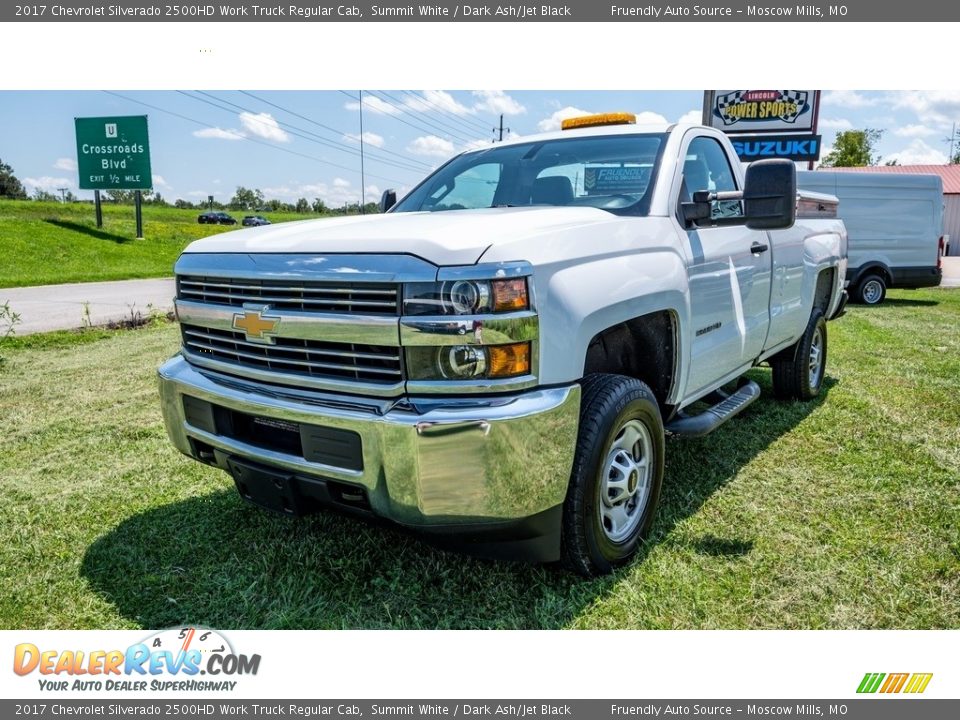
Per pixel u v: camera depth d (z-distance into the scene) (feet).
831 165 211.20
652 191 10.40
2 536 10.32
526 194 11.45
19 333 31.37
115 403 18.10
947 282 68.13
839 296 18.19
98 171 108.68
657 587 8.70
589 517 8.38
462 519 7.26
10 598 8.71
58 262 84.33
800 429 14.96
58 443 14.73
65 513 11.13
